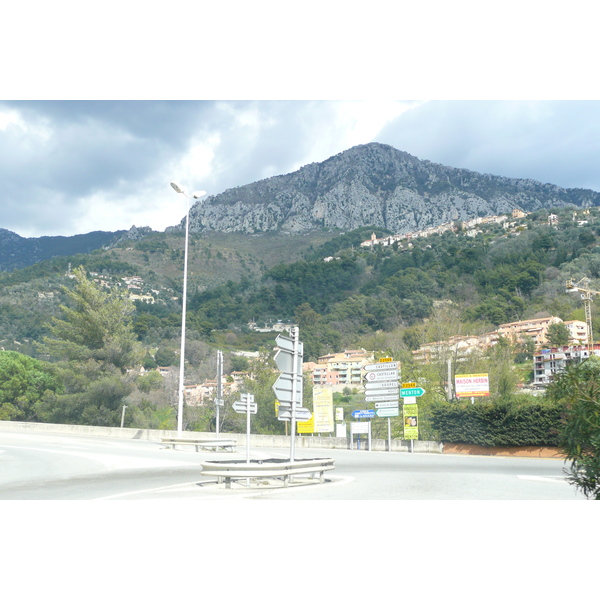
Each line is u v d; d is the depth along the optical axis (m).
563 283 138.38
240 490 11.88
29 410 57.81
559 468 17.70
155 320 155.38
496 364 42.88
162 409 60.19
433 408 31.00
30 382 58.19
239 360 116.00
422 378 40.66
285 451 25.83
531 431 23.89
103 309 49.00
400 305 154.50
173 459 19.91
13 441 27.86
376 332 140.75
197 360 117.75
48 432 36.84
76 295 49.12
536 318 120.75
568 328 105.00
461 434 26.02
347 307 163.88
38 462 18.56
